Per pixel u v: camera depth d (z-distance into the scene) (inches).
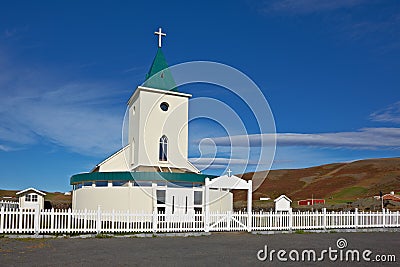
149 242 610.9
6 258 443.8
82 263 413.7
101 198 971.3
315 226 838.5
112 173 960.9
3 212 651.5
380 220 896.9
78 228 689.6
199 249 533.6
